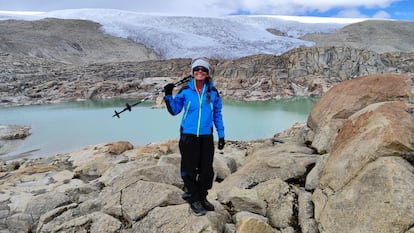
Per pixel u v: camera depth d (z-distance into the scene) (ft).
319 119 28.17
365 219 13.52
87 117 86.94
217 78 139.74
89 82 136.15
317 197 17.08
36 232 19.04
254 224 15.72
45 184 27.61
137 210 18.11
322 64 141.49
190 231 15.65
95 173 31.12
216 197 20.30
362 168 15.40
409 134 15.37
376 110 17.83
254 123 74.69
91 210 19.88
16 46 204.33
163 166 23.06
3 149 58.65
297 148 25.67
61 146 59.82
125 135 66.39
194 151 15.70
